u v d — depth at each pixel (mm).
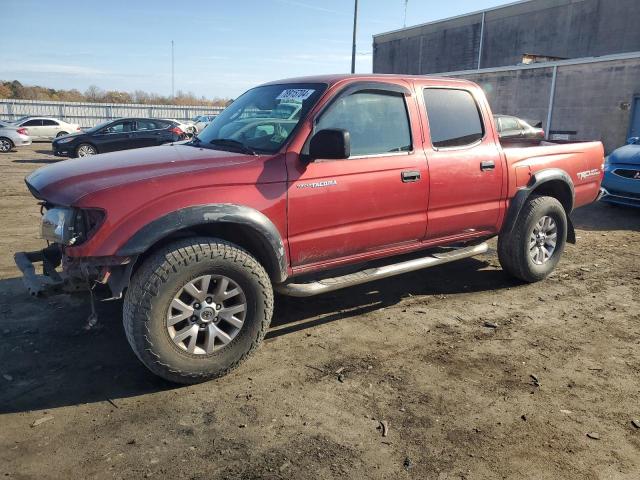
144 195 3066
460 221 4602
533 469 2588
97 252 2971
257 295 3406
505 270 5348
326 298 4887
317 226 3705
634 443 2803
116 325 4168
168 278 3070
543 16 31344
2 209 9094
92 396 3191
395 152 4094
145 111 40750
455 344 3957
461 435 2848
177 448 2713
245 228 3418
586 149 5629
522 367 3613
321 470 2559
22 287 4973
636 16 26828
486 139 4730
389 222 4102
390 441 2787
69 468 2553
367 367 3588
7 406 3070
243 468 2566
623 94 19750
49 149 24797
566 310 4664
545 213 5152
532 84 23047
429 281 5406
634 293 5113
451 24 37531
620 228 8070
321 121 3727
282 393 3250
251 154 3615
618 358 3768
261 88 4555
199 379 3311
